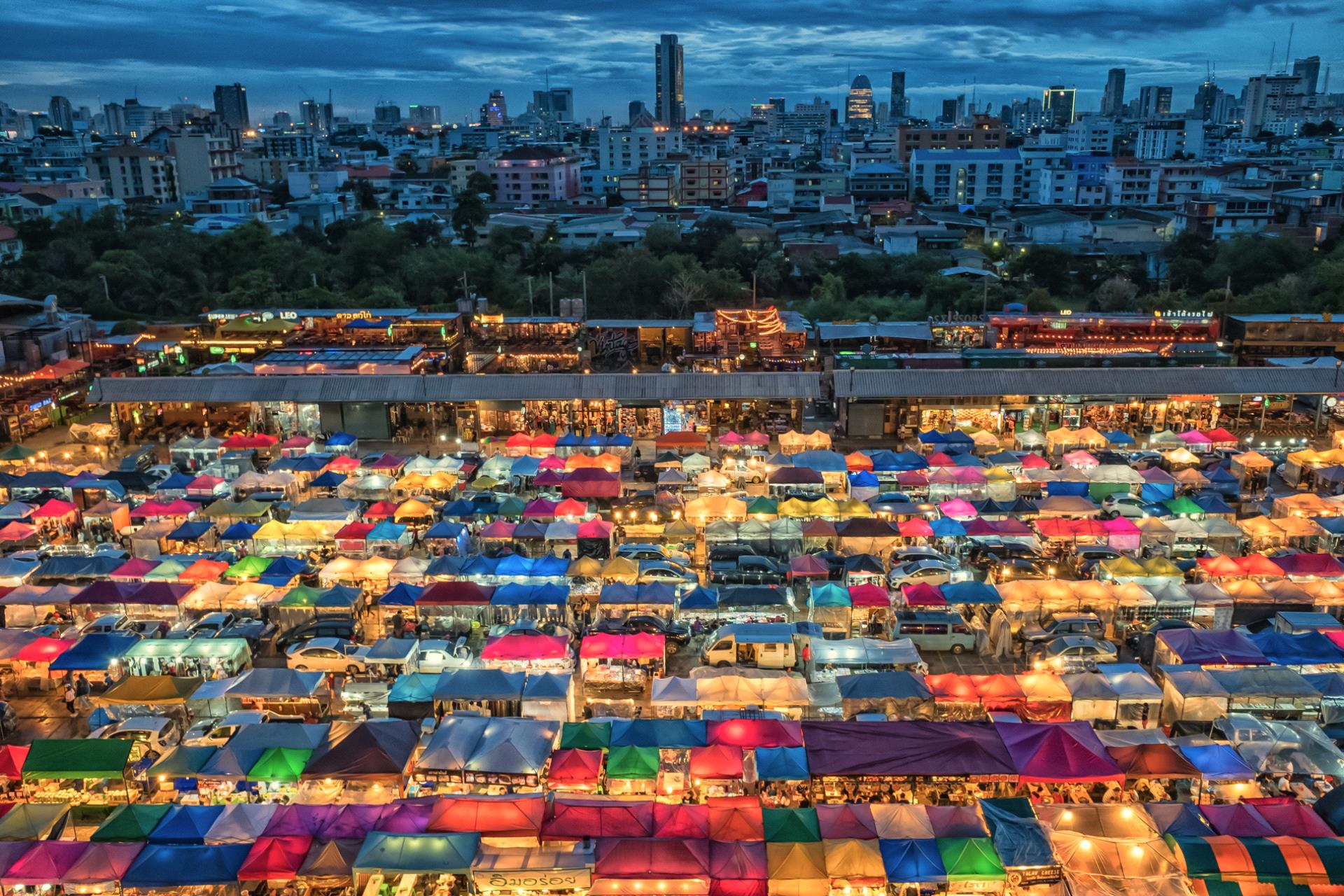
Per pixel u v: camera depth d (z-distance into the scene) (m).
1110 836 31.70
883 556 58.38
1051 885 30.92
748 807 33.38
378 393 83.94
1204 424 83.50
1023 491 67.56
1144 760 35.84
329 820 32.78
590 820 32.75
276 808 33.53
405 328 105.06
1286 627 47.25
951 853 31.12
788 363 101.56
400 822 32.53
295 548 59.34
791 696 40.72
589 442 76.38
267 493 68.31
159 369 101.69
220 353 105.31
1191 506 61.81
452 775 35.88
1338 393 81.81
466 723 38.19
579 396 83.44
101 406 96.19
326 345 102.50
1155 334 101.31
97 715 41.59
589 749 36.72
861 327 105.62
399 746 36.69
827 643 44.62
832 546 58.97
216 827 32.56
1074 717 40.34
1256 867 30.19
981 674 46.81
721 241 174.38
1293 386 81.56
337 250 184.25
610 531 58.25
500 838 32.28
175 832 32.34
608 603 49.50
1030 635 48.34
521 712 41.34
